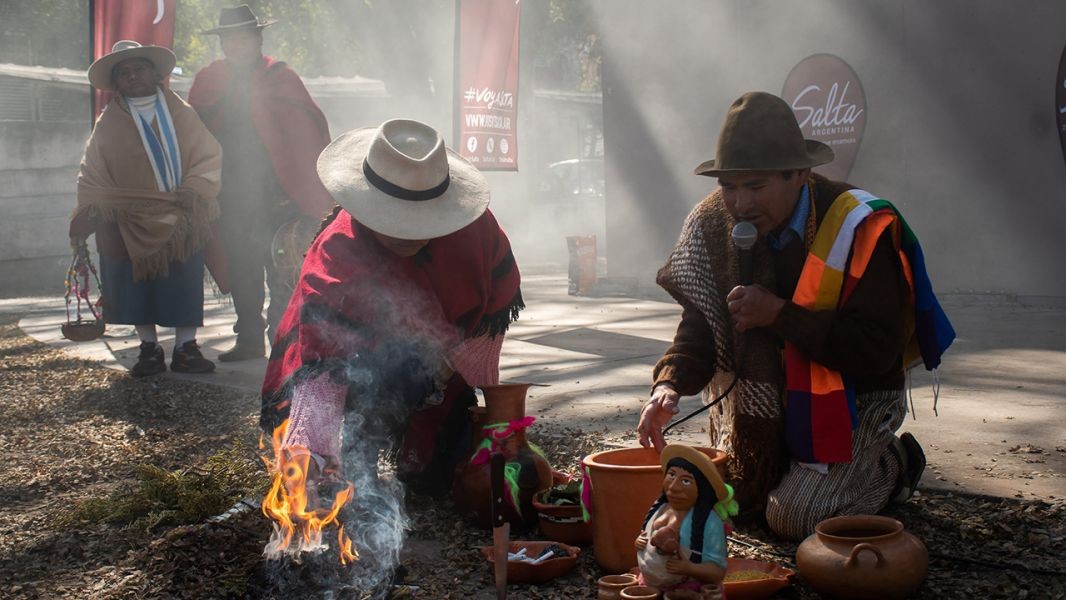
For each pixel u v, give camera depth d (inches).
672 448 115.2
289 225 314.5
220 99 320.8
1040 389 248.1
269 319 323.9
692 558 112.5
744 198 142.5
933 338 148.9
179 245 303.1
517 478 153.9
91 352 378.0
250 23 318.3
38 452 222.2
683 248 156.6
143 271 301.9
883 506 155.5
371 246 149.5
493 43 396.8
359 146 150.2
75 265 316.5
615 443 202.8
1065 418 215.0
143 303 306.7
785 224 147.3
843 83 446.9
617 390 263.0
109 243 305.0
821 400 144.7
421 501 170.2
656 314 427.8
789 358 146.9
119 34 355.6
